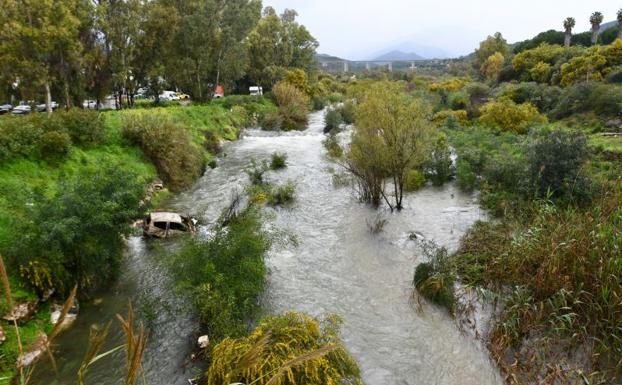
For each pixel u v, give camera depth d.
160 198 15.45
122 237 9.78
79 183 8.89
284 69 53.47
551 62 36.62
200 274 7.55
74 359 6.84
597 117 21.66
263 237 9.11
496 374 6.48
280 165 20.45
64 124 14.78
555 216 9.98
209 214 13.98
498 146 18.34
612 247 7.31
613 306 6.54
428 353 7.05
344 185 17.25
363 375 6.57
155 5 30.03
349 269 10.11
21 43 20.91
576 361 6.40
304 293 8.98
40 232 7.71
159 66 30.86
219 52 37.28
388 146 13.40
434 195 15.76
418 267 9.20
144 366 6.73
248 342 5.70
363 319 8.04
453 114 28.95
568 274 7.40
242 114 35.16
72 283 8.20
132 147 16.88
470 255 9.85
